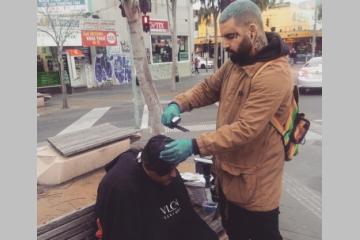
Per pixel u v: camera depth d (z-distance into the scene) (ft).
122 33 76.59
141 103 47.47
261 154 7.43
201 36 146.82
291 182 17.06
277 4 141.08
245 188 7.57
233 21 7.01
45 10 59.41
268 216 7.70
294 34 141.38
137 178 7.79
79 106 47.91
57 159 11.48
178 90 61.21
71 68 68.13
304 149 22.20
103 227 7.88
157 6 84.12
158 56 85.46
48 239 8.10
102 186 7.86
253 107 6.90
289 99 7.36
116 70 76.43
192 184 10.57
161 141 7.57
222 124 7.68
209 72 109.50
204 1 80.18
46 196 10.30
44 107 48.14
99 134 13.42
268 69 6.94
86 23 66.49
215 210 10.51
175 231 8.36
